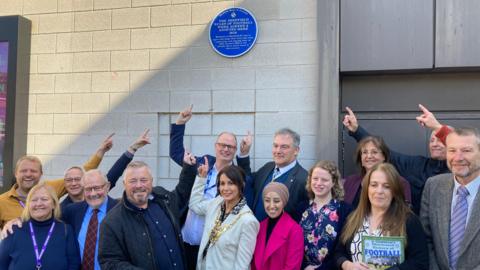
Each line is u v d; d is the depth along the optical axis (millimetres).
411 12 3568
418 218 2562
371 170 2605
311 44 3791
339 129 3885
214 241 2797
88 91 4328
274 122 3863
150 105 4168
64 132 4379
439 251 2518
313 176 2842
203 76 4039
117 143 4234
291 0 3838
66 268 2783
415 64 3559
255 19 3902
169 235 2674
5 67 4398
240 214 2809
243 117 3965
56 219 2865
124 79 4234
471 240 2385
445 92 3729
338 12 3682
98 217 2955
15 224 2779
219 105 3998
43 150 4426
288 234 2760
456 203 2504
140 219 2584
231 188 2816
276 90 3865
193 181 3221
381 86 3842
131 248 2500
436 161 3203
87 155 4316
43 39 4457
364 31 3639
